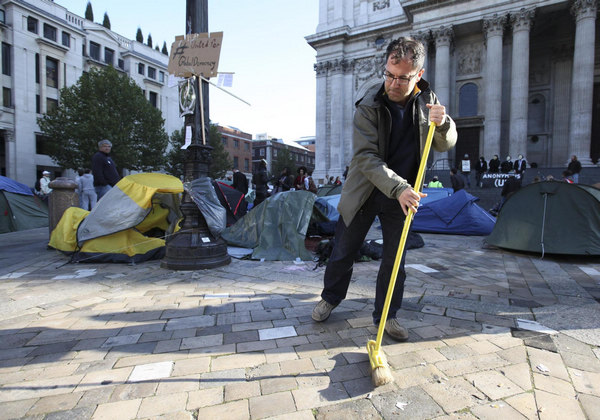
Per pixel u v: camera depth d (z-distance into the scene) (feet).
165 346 6.99
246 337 7.38
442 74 69.10
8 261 15.90
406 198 5.46
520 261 15.88
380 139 6.49
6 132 85.81
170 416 4.80
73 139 79.05
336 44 86.74
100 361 6.40
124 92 83.76
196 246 13.92
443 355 6.46
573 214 16.42
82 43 103.19
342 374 5.83
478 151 71.92
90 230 15.52
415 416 4.73
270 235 17.37
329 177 84.12
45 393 5.37
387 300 5.83
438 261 15.84
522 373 5.81
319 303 8.18
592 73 57.52
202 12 14.90
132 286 11.54
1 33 84.07
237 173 33.37
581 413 4.77
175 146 112.68
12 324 8.23
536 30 69.00
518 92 62.03
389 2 82.38
